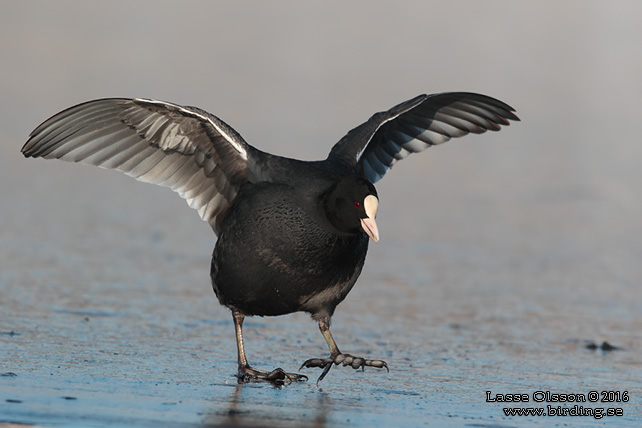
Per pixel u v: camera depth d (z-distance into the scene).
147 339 10.81
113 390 8.59
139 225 17.72
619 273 15.90
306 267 9.59
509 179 23.20
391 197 20.92
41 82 28.97
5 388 8.36
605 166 24.92
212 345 10.82
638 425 8.59
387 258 16.31
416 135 11.67
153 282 13.81
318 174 9.88
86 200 19.34
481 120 11.52
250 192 9.83
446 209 20.12
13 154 22.17
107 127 10.16
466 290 14.45
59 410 7.76
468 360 10.75
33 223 17.03
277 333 11.64
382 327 12.18
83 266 14.42
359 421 8.14
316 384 9.54
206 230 17.84
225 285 9.86
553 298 14.17
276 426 7.79
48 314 11.59
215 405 8.37
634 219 20.03
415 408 8.73
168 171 10.39
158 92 28.55
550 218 19.78
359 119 27.05
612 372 10.48
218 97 28.58
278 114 26.97
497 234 18.33
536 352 11.26
